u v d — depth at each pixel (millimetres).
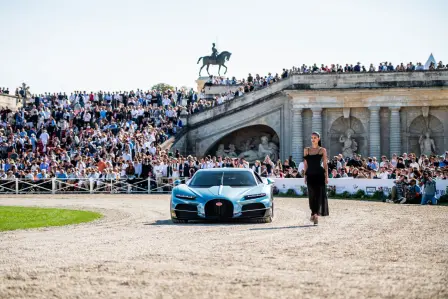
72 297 11266
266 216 25266
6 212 30062
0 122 68625
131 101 73125
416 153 64938
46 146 62031
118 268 13852
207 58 86438
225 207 24938
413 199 38406
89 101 74500
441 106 64188
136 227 23422
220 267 13938
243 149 72125
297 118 65750
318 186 23719
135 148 60250
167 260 14914
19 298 11219
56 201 40938
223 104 69875
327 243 17938
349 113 65312
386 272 13336
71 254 16031
